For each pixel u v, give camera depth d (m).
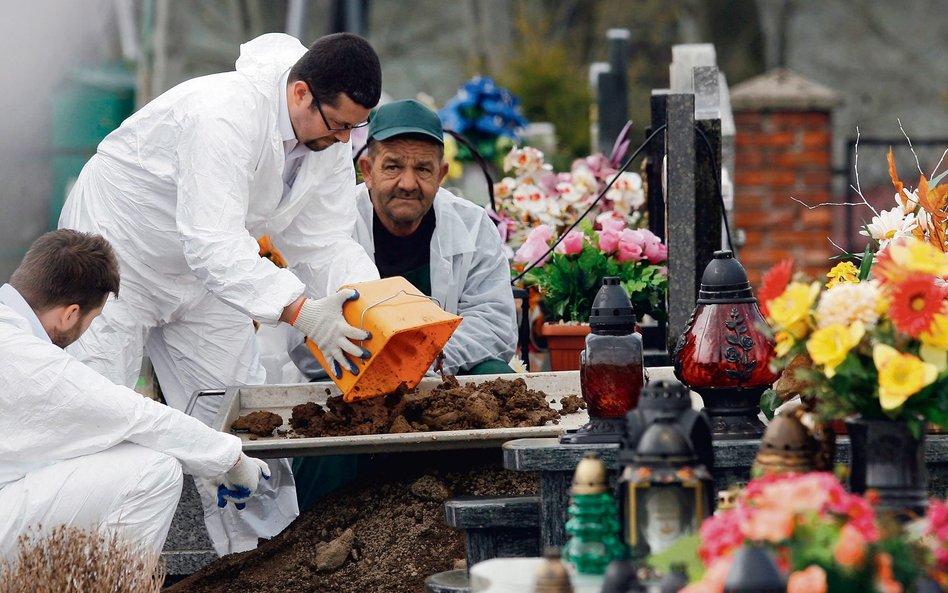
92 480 7.46
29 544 7.12
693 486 5.43
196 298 9.66
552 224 12.09
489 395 7.98
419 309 7.95
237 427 8.11
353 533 7.96
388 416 7.98
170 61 31.08
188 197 8.61
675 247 9.46
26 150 20.08
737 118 21.28
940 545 4.92
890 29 46.78
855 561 4.71
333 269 9.55
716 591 4.59
